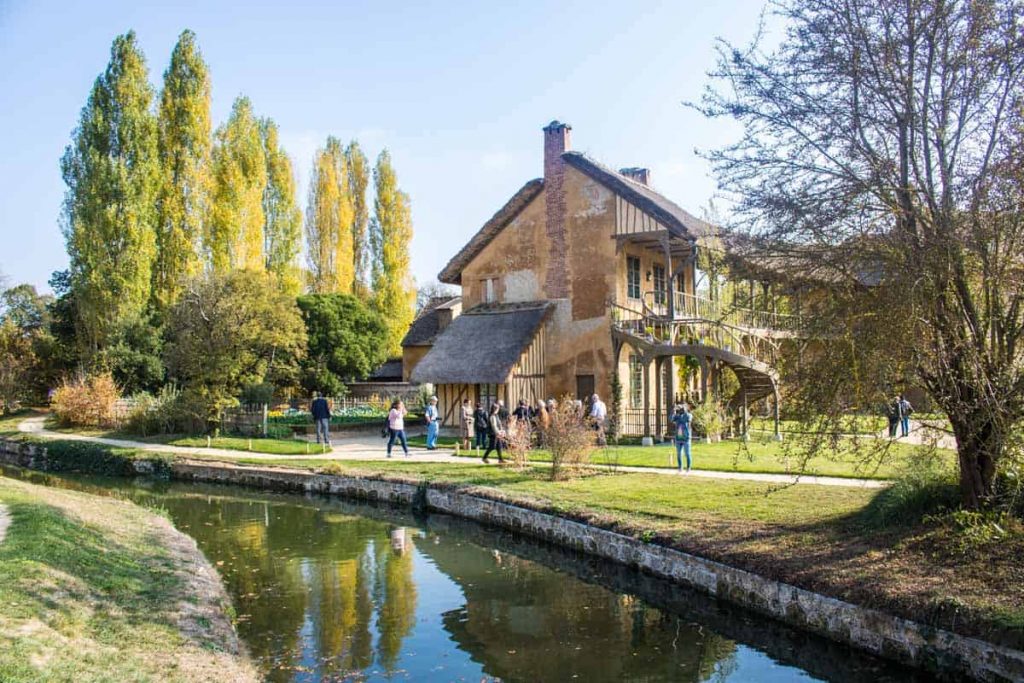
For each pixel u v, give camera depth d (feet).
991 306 30.09
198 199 152.35
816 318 31.73
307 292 198.08
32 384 155.74
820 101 32.53
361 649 30.32
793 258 32.24
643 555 39.52
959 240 28.40
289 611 35.17
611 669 28.37
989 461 31.37
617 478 56.39
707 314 92.17
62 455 89.56
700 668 28.37
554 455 58.03
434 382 92.53
